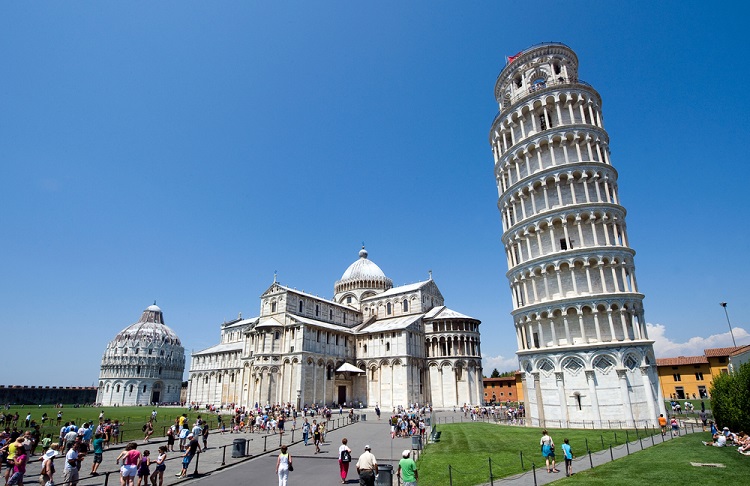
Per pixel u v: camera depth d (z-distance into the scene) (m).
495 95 69.69
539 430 45.81
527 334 54.66
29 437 33.69
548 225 53.41
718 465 25.11
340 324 106.75
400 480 23.52
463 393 90.19
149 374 198.12
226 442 42.69
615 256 49.78
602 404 45.75
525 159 58.56
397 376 89.62
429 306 106.44
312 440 42.88
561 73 61.62
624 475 23.78
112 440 43.62
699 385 88.12
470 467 27.89
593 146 56.06
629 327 49.00
